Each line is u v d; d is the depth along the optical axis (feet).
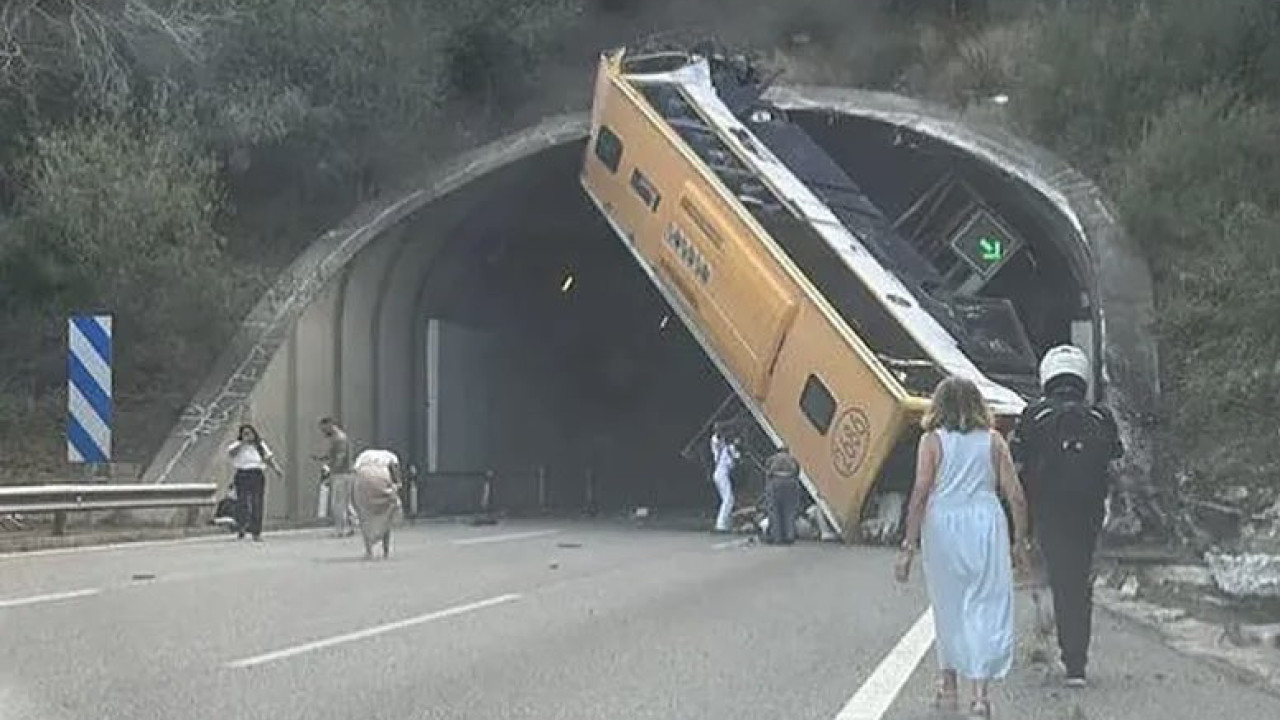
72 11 122.83
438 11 146.51
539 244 165.17
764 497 110.73
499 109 153.48
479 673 45.83
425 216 140.46
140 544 95.35
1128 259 112.68
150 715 38.58
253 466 101.86
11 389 121.60
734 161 117.91
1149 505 94.22
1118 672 47.32
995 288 142.82
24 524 96.84
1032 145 129.18
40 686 42.39
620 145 125.90
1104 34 131.64
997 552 39.01
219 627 54.44
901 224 134.62
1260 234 104.53
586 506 186.70
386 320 143.54
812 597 67.87
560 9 152.35
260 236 139.64
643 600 65.72
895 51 150.20
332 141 134.82
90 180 116.26
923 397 98.89
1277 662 49.26
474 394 161.99
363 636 52.90
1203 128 117.70
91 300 120.47
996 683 45.19
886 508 103.55
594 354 191.31
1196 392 96.32
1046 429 44.98
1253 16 126.11
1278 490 77.87
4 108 123.03
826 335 105.09
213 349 123.65
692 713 40.06
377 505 85.51
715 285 114.73
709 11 157.99
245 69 129.29
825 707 40.98
